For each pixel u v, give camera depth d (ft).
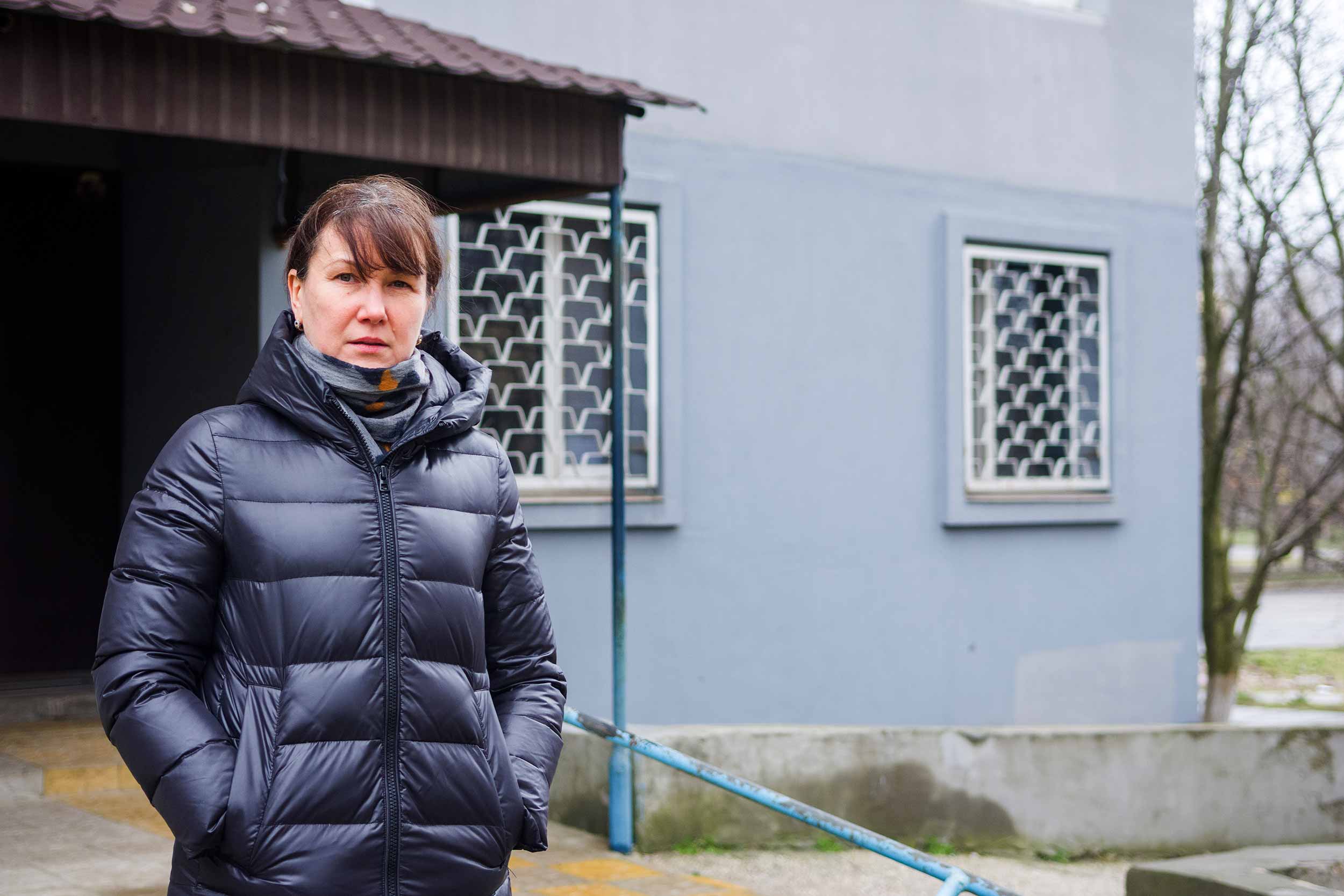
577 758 18.56
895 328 26.99
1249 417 40.29
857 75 26.66
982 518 27.68
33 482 21.76
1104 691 29.48
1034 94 29.01
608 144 16.49
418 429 6.50
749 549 25.02
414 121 14.88
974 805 20.56
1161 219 30.76
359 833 5.95
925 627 27.14
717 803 18.31
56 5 12.24
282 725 5.95
